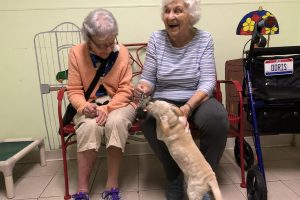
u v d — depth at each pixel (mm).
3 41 2092
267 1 2174
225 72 2162
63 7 2078
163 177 1896
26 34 2094
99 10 1545
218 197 1183
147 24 2129
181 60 1606
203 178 1225
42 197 1691
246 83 1691
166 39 1647
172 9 1508
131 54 2141
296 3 2197
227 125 1436
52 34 2104
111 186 1561
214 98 1621
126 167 2074
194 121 1503
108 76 1670
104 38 1490
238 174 1862
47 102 2188
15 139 2135
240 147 1688
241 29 2004
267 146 2348
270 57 1830
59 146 2262
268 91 1595
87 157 1546
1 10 2051
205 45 1603
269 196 1573
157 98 1639
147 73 1678
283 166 1958
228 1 2148
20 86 2158
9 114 2193
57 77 2080
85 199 1539
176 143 1302
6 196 1725
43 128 2230
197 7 1549
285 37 2244
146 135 1521
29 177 1979
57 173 2029
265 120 1582
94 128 1504
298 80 1795
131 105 1661
